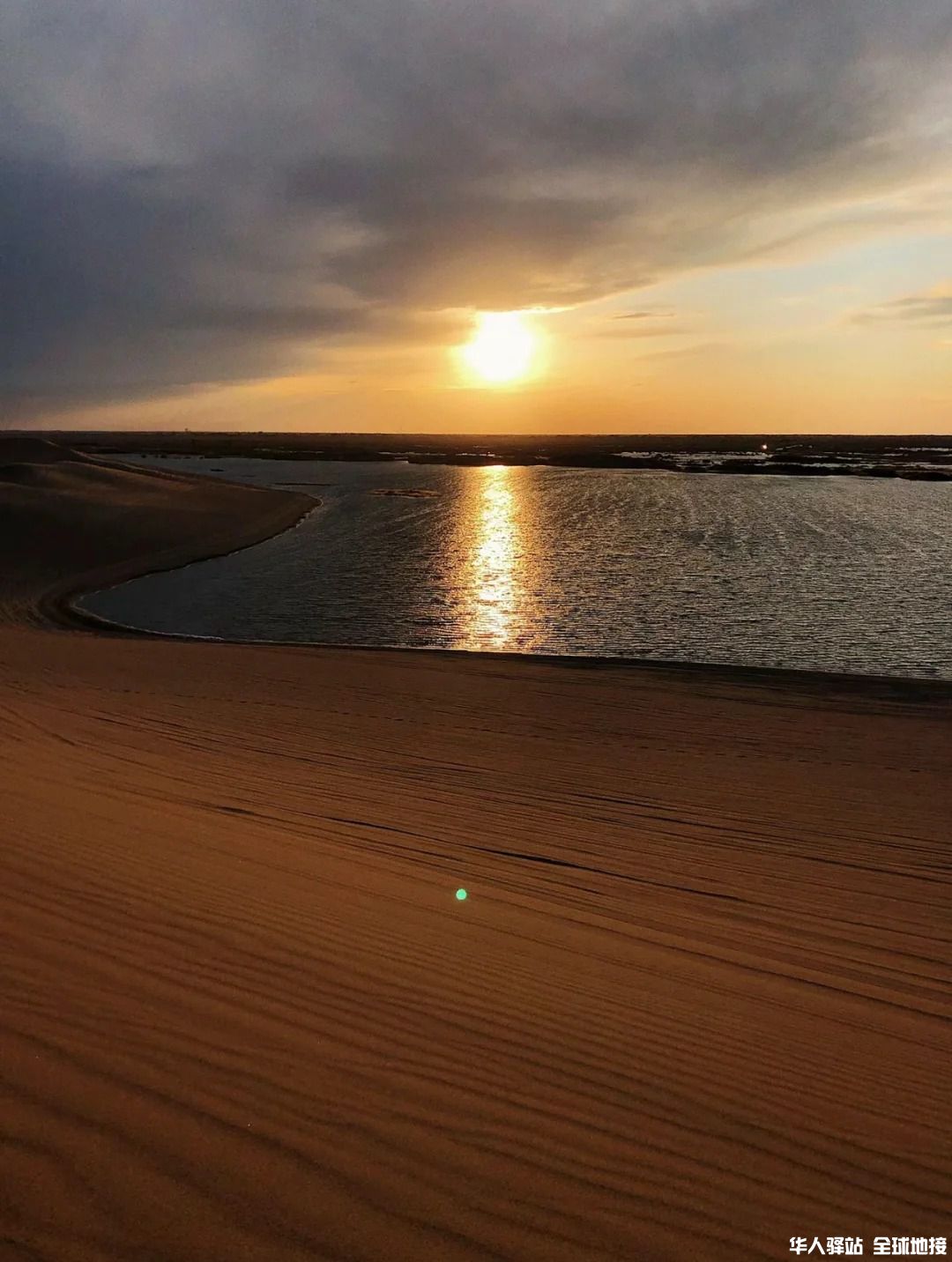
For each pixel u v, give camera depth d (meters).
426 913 4.82
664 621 21.78
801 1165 2.80
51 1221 2.20
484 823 7.15
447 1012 3.59
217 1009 3.35
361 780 8.28
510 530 41.69
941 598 24.48
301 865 5.41
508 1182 2.54
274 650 16.61
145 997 3.38
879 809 8.12
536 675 14.59
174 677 13.55
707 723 11.54
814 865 6.59
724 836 7.21
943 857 6.91
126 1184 2.35
